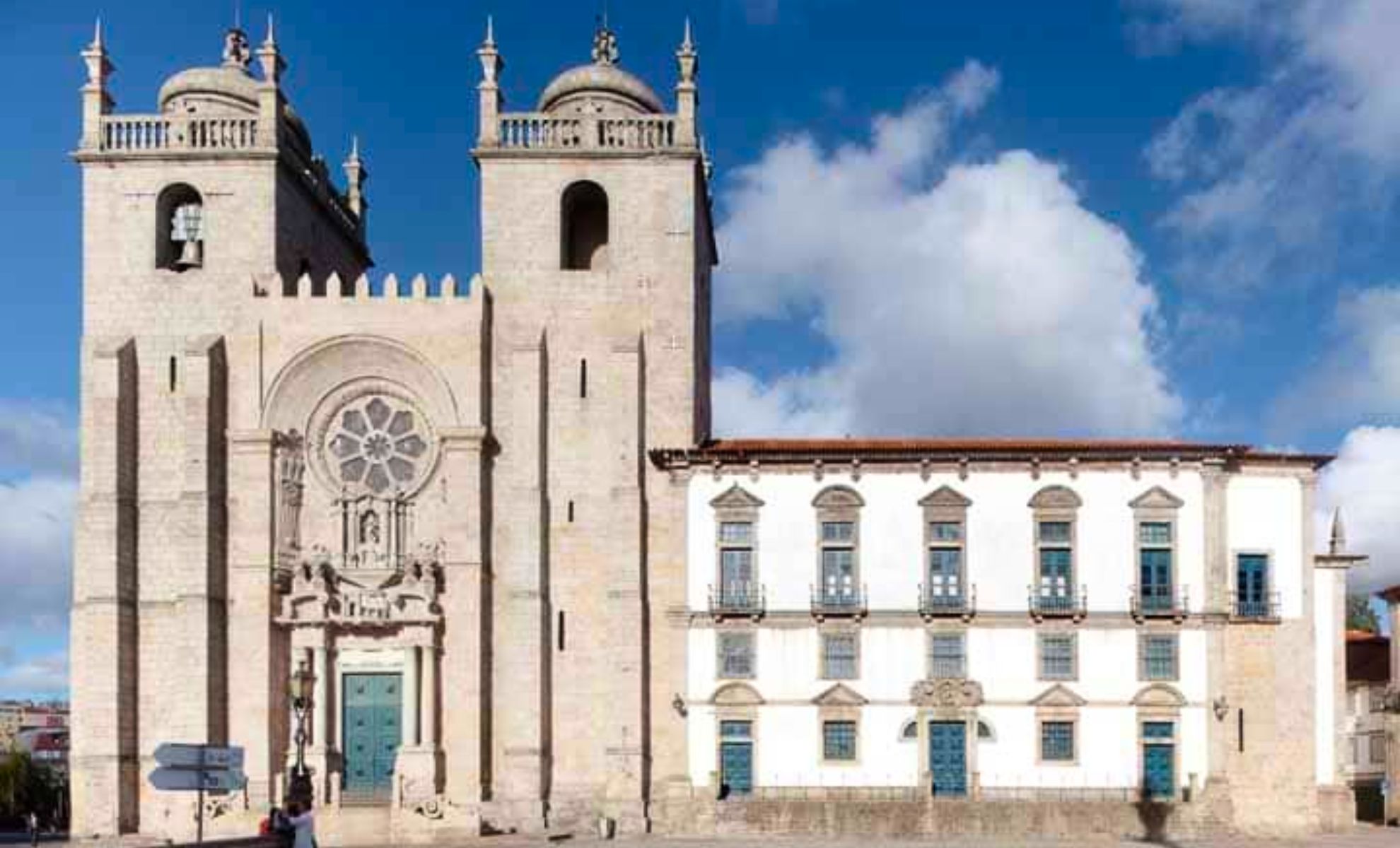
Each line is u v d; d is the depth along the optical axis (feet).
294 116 242.99
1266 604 208.85
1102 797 203.51
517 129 231.71
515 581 217.77
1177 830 198.39
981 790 204.85
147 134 229.25
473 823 202.39
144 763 216.95
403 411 225.76
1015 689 207.10
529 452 220.02
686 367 225.15
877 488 212.64
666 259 227.40
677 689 210.79
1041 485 210.79
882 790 205.98
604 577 219.41
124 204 227.61
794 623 210.59
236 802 214.07
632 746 210.59
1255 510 211.20
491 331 226.38
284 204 231.91
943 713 206.90
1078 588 208.23
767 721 209.05
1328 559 213.87
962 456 211.41
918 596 209.77
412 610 217.97
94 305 226.17
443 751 216.33
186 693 213.05
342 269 265.13
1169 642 207.10
